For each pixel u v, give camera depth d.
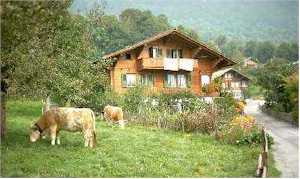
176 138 27.16
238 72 64.50
